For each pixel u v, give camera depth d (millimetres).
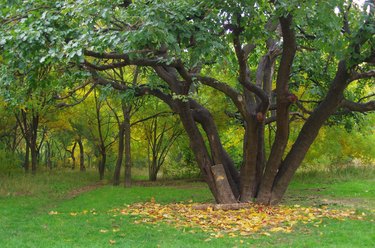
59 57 7473
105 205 12484
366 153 21625
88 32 7793
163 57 9422
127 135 19047
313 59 12773
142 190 16906
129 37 7340
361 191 14609
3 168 22172
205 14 8500
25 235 7957
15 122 25891
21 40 7574
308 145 11305
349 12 8727
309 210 10258
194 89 14102
